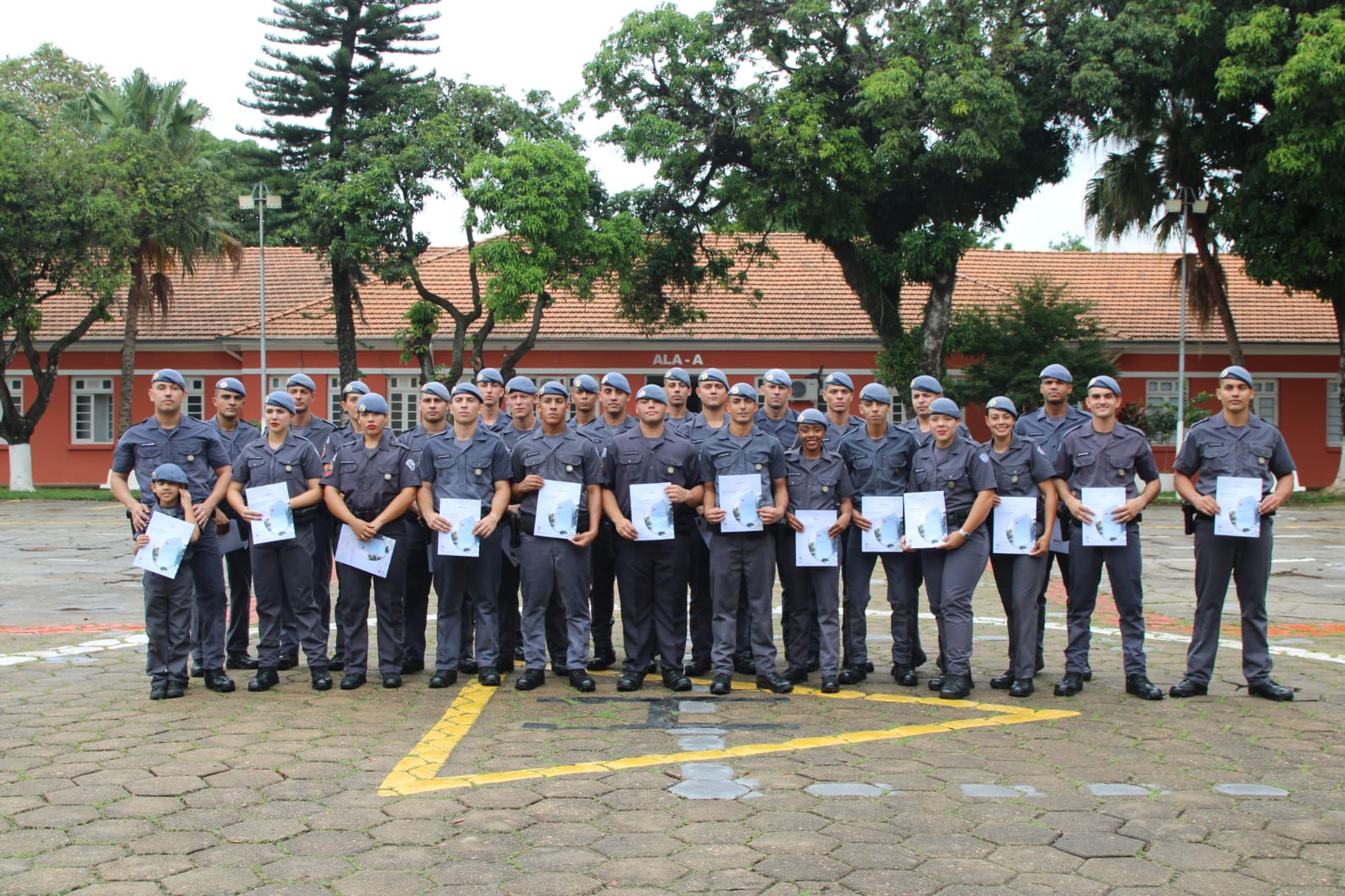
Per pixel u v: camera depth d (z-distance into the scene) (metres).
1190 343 32.69
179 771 6.08
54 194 27.50
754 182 24.80
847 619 8.61
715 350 32.03
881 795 5.72
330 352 32.00
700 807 5.52
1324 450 33.31
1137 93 25.28
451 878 4.63
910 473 8.43
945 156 23.02
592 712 7.51
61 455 33.53
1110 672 8.91
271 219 29.67
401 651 8.40
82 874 4.67
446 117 26.64
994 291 33.84
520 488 8.27
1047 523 8.10
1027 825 5.29
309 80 28.28
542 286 23.42
